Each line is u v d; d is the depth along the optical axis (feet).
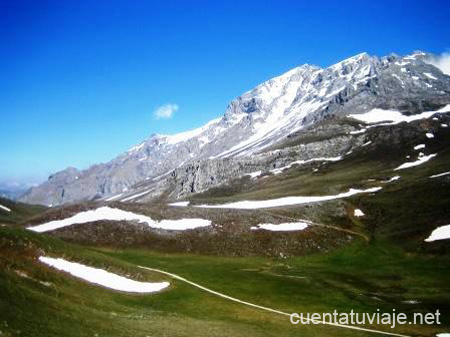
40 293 140.15
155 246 320.50
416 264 320.29
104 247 311.27
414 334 186.60
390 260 333.21
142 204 384.47
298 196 597.11
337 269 309.63
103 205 367.25
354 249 358.64
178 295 210.59
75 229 327.26
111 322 139.74
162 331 145.18
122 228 334.24
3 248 166.91
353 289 256.73
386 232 395.55
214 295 221.25
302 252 342.23
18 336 97.50
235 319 188.75
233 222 363.56
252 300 221.46
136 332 135.95
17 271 155.74
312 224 385.09
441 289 260.01
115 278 200.95
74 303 150.30
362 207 466.70
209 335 150.82
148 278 217.56
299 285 256.93
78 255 197.88
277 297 230.27
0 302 113.50
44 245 187.42
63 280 170.30
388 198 485.56
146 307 185.57
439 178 519.19
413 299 239.71
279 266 312.71
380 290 257.96
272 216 386.11
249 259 320.70
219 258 316.60
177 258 306.55
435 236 362.12
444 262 319.06
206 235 341.41
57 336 107.86
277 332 173.17
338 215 435.12
